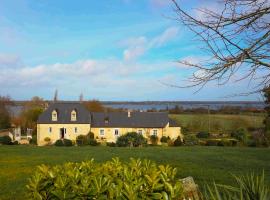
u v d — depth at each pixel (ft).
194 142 156.87
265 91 16.43
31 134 209.97
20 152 97.04
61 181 18.40
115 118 201.05
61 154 90.27
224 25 15.52
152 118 200.23
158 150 104.17
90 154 89.20
